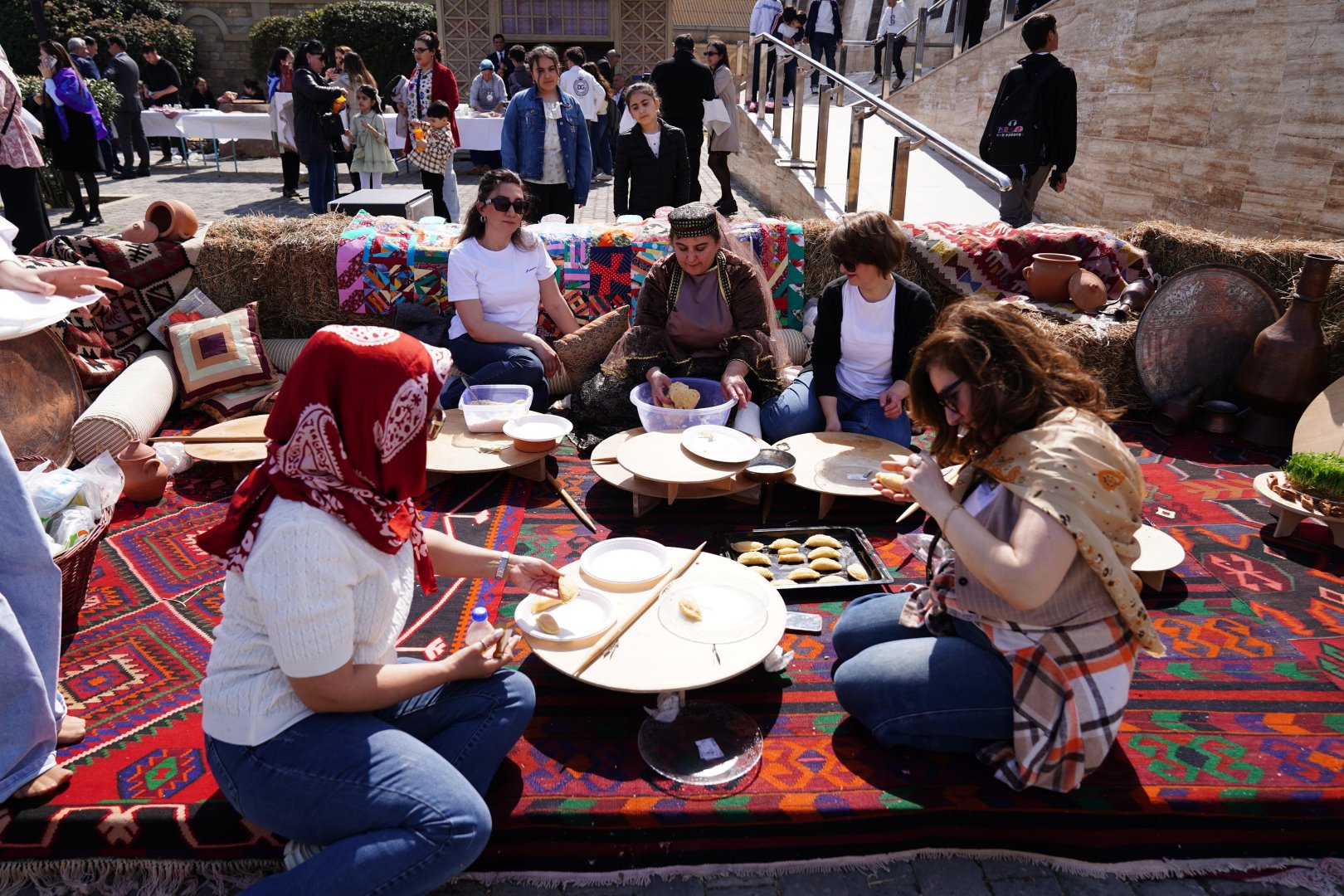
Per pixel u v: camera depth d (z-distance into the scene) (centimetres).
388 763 175
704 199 1107
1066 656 199
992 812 211
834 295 391
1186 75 679
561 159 716
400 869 170
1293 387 423
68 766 224
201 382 434
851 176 752
